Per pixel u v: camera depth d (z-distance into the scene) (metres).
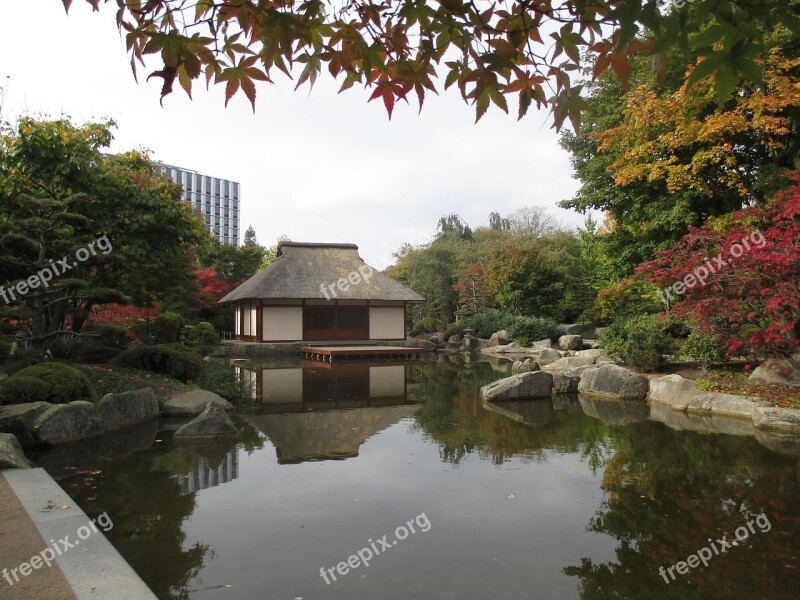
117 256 8.08
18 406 5.82
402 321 24.42
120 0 1.61
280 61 1.84
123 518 3.80
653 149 10.62
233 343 21.62
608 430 6.65
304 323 22.95
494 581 2.91
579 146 14.91
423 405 8.70
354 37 1.98
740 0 1.38
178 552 3.26
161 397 7.95
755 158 10.77
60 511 3.46
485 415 7.76
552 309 24.95
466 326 25.86
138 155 12.46
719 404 7.64
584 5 1.59
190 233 10.40
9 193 8.38
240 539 3.45
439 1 1.73
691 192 10.33
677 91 10.05
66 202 7.47
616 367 9.57
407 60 2.02
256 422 7.25
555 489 4.41
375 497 4.23
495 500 4.16
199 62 1.74
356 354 18.84
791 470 4.87
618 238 13.03
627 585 2.88
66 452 5.57
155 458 5.38
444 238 40.66
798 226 7.20
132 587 2.50
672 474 4.80
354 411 8.12
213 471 4.94
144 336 16.09
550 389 9.62
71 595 2.41
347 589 2.81
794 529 3.58
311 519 3.79
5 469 4.44
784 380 7.83
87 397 6.73
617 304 14.47
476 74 1.89
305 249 24.83
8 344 8.01
